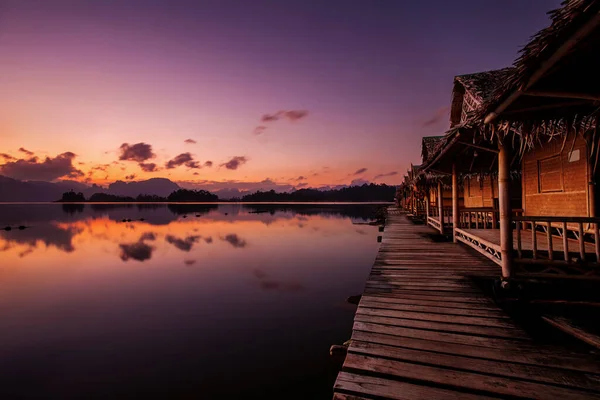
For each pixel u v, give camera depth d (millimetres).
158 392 4637
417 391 2590
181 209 89125
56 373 5191
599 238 4480
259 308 8117
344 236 22891
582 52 2389
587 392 2496
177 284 10617
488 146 7234
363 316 4148
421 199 22234
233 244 19734
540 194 7859
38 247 19359
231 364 5367
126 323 7266
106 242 21359
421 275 6086
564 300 4418
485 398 2479
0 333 6773
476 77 8992
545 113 3730
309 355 5637
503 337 3494
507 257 4770
